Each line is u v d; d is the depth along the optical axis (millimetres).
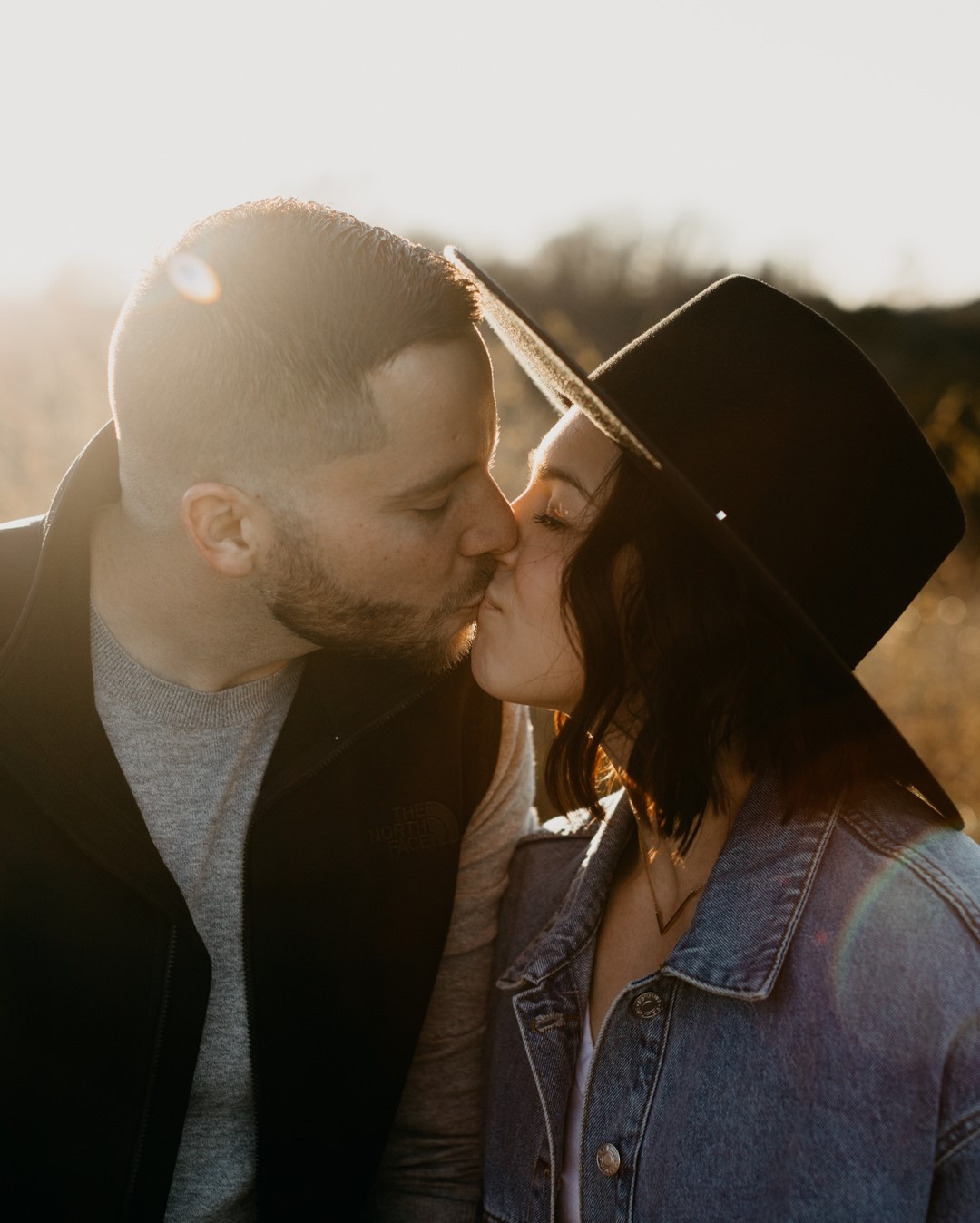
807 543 1235
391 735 1602
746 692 1271
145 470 1408
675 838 1343
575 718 1360
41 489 4301
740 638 1251
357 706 1540
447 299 1411
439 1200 1676
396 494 1380
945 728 3859
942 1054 1110
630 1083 1298
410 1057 1660
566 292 16484
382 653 1480
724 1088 1214
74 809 1392
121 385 1433
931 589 5043
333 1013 1599
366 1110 1651
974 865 1207
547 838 1688
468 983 1714
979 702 3994
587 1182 1323
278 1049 1559
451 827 1627
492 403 1476
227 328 1351
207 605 1434
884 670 4211
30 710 1374
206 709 1479
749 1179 1180
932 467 1308
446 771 1630
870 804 1283
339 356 1333
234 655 1484
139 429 1409
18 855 1405
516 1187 1483
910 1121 1118
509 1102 1529
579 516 1332
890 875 1194
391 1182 1735
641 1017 1297
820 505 1235
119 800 1408
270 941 1533
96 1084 1458
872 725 1172
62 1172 1474
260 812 1508
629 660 1314
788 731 1271
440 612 1465
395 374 1354
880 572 1291
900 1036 1126
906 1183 1117
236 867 1532
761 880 1257
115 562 1478
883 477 1259
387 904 1604
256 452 1362
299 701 1528
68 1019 1441
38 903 1417
